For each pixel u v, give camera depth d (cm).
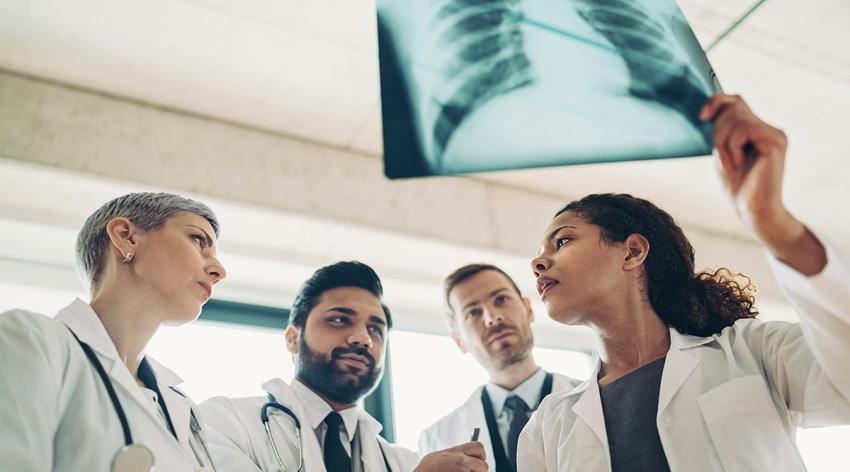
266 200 260
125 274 117
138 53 242
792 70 278
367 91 270
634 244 121
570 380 202
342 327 167
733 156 81
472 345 204
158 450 99
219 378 236
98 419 96
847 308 85
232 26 238
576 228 123
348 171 285
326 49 252
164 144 253
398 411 261
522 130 95
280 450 146
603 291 117
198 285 121
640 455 106
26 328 97
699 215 362
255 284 273
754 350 110
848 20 258
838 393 95
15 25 227
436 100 99
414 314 300
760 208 80
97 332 108
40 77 243
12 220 230
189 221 125
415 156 93
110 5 225
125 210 124
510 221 314
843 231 368
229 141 266
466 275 213
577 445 114
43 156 229
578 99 97
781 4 251
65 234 238
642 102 96
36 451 86
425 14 109
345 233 275
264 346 257
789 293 90
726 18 256
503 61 103
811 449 323
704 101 95
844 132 309
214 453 139
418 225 288
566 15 109
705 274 127
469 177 316
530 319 213
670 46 104
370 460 158
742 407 101
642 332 117
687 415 104
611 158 91
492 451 186
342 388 163
